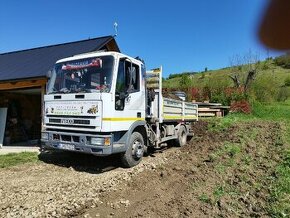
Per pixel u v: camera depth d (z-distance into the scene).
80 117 7.92
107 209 5.46
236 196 5.99
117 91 7.96
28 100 15.79
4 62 14.78
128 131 8.42
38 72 11.66
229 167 8.09
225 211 5.32
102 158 9.77
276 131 13.90
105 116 7.63
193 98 24.34
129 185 6.85
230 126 15.84
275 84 27.33
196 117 13.78
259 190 6.29
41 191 6.41
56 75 8.77
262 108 22.47
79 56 8.59
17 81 11.60
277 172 7.34
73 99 8.06
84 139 7.85
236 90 23.92
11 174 7.86
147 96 9.69
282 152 9.55
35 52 15.34
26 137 15.05
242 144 11.08
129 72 8.38
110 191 6.44
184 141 12.39
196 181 7.00
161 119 10.01
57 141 8.35
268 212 5.21
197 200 5.82
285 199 5.69
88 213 5.27
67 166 8.75
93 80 8.08
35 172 8.08
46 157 9.95
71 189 6.54
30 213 5.20
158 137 10.03
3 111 13.15
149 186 6.78
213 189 6.43
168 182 7.07
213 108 21.41
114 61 7.96
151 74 10.12
